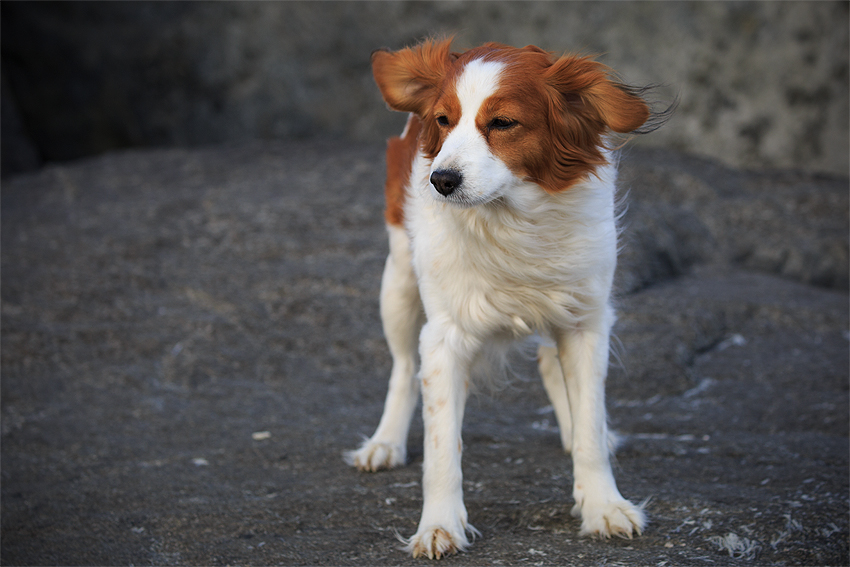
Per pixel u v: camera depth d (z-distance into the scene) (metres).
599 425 5.12
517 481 5.79
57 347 9.14
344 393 8.21
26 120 19.38
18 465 6.70
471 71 4.62
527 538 4.95
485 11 17.34
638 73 16.77
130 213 13.20
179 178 15.15
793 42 15.91
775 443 6.41
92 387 8.38
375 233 12.09
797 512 5.01
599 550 4.70
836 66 15.66
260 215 12.79
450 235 4.99
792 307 10.03
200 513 5.62
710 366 8.59
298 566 4.79
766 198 13.80
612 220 5.18
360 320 9.79
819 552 4.60
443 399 5.11
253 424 7.45
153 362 8.89
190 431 7.33
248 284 10.64
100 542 5.31
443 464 4.98
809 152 16.12
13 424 7.57
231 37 18.48
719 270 11.93
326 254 11.51
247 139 18.75
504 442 6.70
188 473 6.40
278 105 18.55
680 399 7.72
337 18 18.00
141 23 18.83
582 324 5.23
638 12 16.61
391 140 6.79
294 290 10.45
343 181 14.32
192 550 5.12
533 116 4.62
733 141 16.45
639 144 16.72
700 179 14.23
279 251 11.59
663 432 6.93
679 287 10.85
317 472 6.30
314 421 7.48
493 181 4.53
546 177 4.77
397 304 6.46
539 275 5.00
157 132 19.19
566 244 4.95
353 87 18.20
